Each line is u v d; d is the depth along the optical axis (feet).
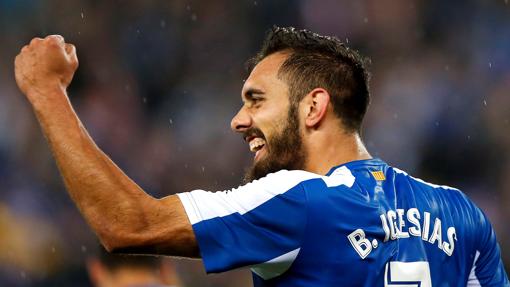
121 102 143.33
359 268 27.43
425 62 151.33
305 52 30.25
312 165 29.73
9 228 115.34
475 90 147.43
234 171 135.54
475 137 141.28
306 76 29.76
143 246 26.30
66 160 26.04
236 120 30.27
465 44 154.40
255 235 26.94
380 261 27.71
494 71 151.74
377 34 153.48
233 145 138.00
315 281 27.32
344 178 28.40
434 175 139.44
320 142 29.68
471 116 143.43
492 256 30.86
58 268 114.62
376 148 139.54
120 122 139.74
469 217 30.32
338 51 30.45
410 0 155.53
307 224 27.12
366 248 27.53
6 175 124.67
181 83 148.36
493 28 155.53
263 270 27.76
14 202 120.06
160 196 133.08
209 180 135.54
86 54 146.20
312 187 27.48
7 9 146.30
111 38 149.38
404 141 140.26
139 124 141.90
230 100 146.41
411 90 145.28
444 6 157.79
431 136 141.28
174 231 26.43
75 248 115.65
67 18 148.56
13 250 113.80
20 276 112.88
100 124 137.69
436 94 145.59
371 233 27.71
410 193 29.40
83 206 26.12
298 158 29.76
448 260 29.27
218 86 148.97
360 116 30.53
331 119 29.89
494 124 143.23
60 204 120.16
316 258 27.27
